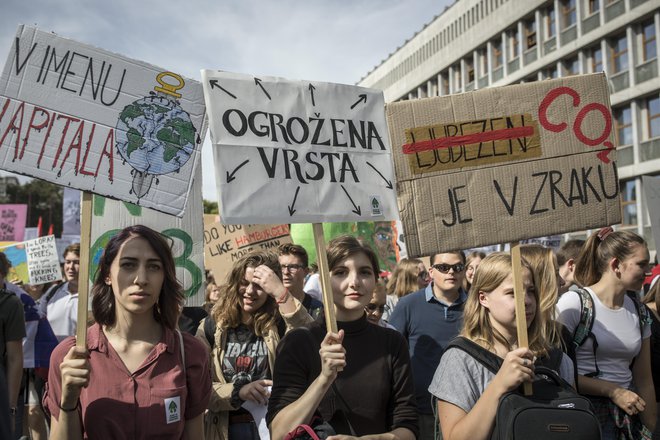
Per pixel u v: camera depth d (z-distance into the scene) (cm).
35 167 273
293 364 299
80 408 253
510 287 289
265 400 367
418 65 5066
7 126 271
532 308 297
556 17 3297
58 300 579
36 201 5566
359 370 297
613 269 369
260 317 398
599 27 2978
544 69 3481
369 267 310
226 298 399
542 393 270
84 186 279
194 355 275
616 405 355
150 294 262
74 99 283
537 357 297
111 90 290
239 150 303
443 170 317
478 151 321
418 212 314
